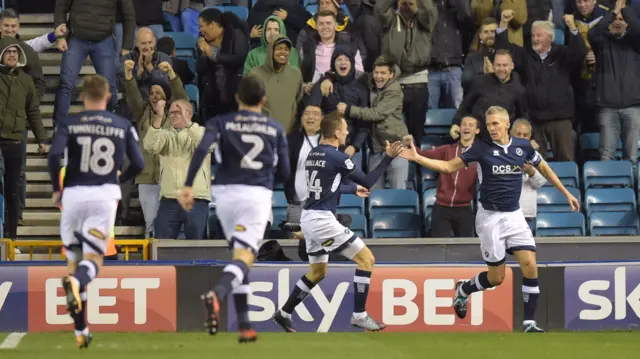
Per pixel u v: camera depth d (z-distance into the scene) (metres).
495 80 42.69
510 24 47.25
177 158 37.94
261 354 24.61
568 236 39.41
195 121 45.59
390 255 37.75
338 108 41.47
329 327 33.56
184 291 33.25
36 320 33.06
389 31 44.62
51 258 37.91
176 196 37.84
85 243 23.91
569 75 44.19
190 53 49.97
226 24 44.75
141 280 33.16
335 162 29.94
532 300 31.84
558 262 34.16
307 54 44.53
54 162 23.45
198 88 46.28
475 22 47.75
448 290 33.75
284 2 46.91
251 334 23.89
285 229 37.00
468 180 39.81
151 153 38.50
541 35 43.72
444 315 33.72
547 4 48.62
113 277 33.06
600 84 44.41
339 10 46.19
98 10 43.78
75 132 23.91
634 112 44.22
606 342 28.66
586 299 34.09
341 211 42.56
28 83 40.34
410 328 33.69
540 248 38.41
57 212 43.84
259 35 46.16
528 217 39.09
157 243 36.41
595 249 38.31
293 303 31.33
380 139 42.38
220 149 24.00
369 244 37.72
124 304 33.06
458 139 42.38
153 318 33.09
